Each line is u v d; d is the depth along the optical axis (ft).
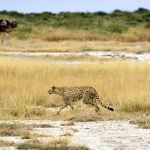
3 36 333.21
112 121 115.75
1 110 122.31
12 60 205.05
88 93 123.65
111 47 306.35
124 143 91.71
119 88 148.97
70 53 282.77
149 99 131.54
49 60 246.06
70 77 167.12
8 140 93.50
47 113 124.67
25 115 121.08
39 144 88.22
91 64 195.21
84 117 117.39
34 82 156.87
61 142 90.17
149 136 98.22
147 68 185.26
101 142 92.38
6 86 149.59
